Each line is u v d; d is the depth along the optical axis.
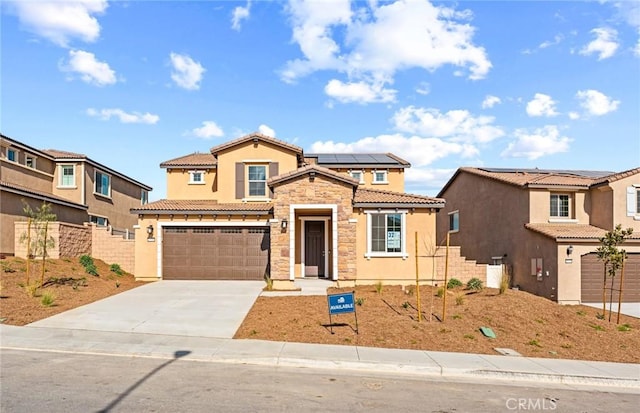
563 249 20.17
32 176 25.08
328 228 21.31
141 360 9.34
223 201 22.80
